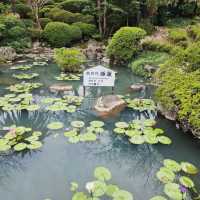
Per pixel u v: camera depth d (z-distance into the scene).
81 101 5.57
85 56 9.75
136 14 11.22
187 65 5.40
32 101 5.58
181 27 11.46
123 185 3.13
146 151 3.92
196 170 3.36
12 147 3.83
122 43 8.59
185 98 4.32
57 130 4.41
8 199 2.88
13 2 12.04
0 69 7.99
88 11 12.05
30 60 9.19
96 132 4.29
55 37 10.55
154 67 7.50
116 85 6.84
